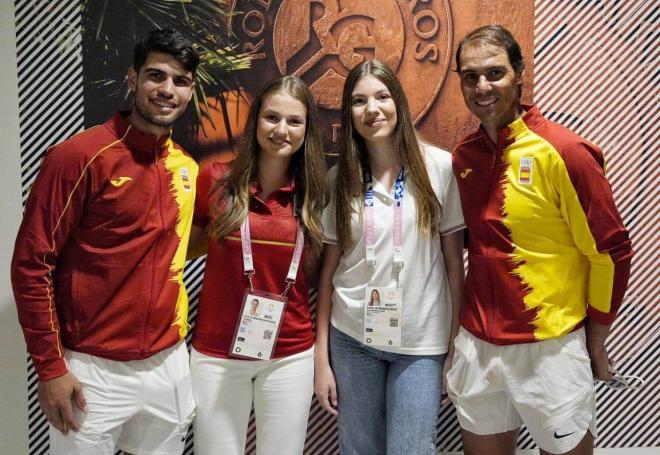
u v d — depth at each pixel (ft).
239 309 5.43
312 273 6.13
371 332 5.47
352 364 5.70
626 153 7.14
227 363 5.43
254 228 5.42
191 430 7.03
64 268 5.01
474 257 5.53
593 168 4.92
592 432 5.52
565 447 5.27
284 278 5.49
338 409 5.85
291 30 6.66
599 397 7.45
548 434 5.29
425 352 5.50
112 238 4.96
